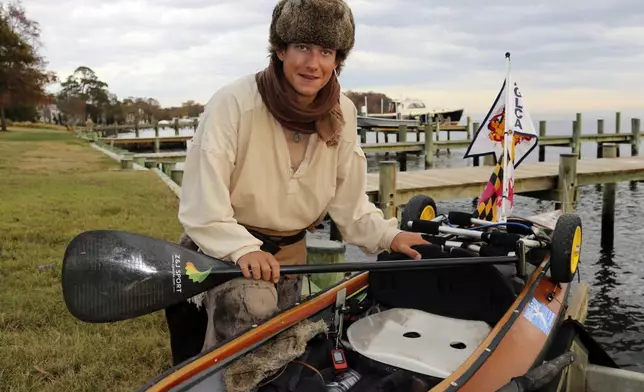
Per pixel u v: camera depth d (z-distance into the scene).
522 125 5.49
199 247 2.80
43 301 4.62
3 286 5.00
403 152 24.41
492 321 3.34
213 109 2.81
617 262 10.16
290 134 2.89
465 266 3.34
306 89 2.70
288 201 3.00
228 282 2.90
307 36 2.61
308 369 2.74
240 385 2.50
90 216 8.41
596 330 7.16
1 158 19.33
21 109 64.50
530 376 2.78
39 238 6.89
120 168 16.98
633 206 15.09
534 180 11.16
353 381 2.71
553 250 3.98
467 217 4.49
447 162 27.25
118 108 98.38
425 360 2.80
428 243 3.64
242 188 2.90
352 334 3.04
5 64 46.59
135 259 2.67
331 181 3.10
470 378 2.59
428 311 3.45
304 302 3.11
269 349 2.72
